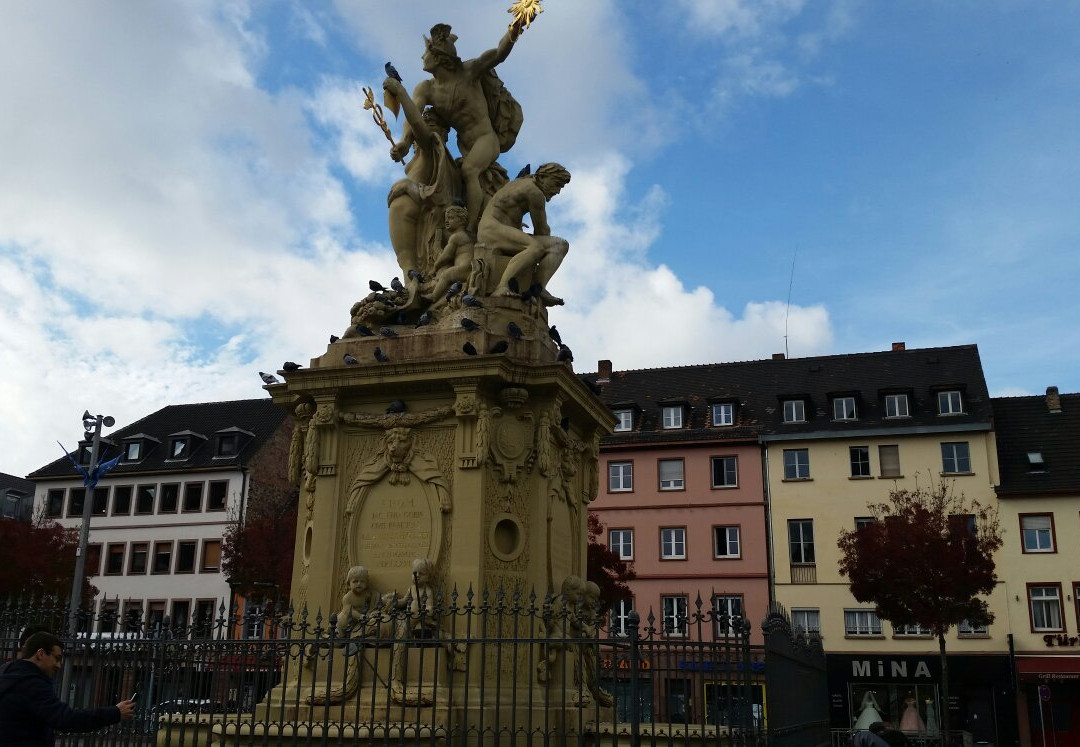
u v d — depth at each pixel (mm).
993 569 28078
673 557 38594
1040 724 33375
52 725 5137
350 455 9234
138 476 45375
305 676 8609
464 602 8383
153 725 7887
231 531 37875
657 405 42219
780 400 39781
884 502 36812
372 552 8844
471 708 7988
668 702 6570
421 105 10695
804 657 9781
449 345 9188
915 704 33281
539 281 10148
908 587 27375
